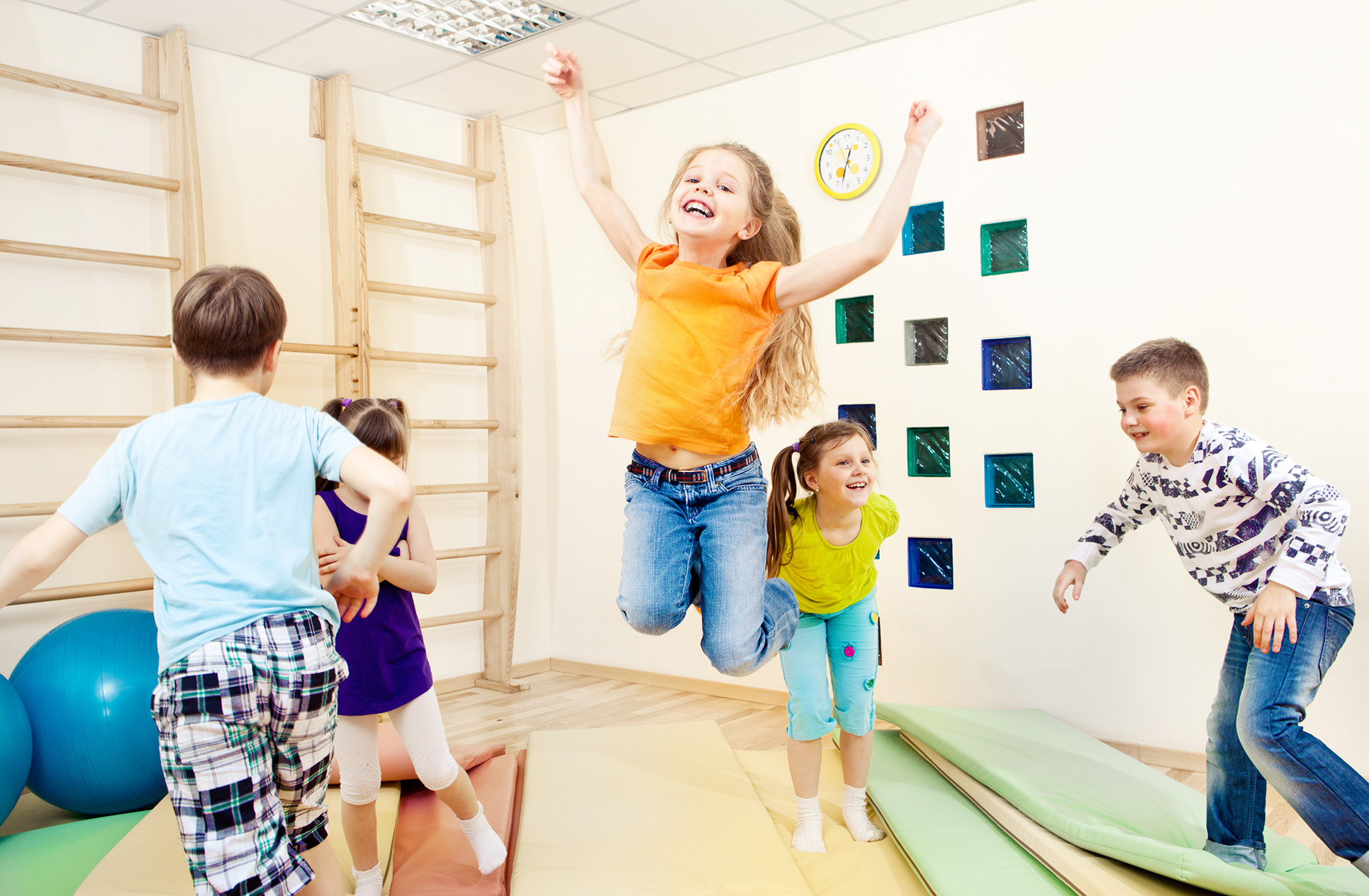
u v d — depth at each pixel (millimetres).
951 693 2992
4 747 2055
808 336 1685
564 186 3973
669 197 1598
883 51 3121
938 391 3012
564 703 3436
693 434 1464
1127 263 2711
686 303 1433
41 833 2131
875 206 3137
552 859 1834
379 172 3539
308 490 1312
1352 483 2398
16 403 2680
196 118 3068
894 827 2012
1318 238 2449
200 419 1268
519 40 3115
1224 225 2570
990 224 2924
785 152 3340
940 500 3010
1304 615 1658
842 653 2066
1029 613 2867
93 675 2256
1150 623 2682
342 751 1661
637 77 3412
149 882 1766
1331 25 2426
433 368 3689
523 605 3934
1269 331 2512
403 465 1887
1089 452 2771
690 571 1549
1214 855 1787
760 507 1543
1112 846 1701
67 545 1200
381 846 1956
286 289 3260
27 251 2598
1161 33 2650
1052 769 2189
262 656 1205
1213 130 2584
